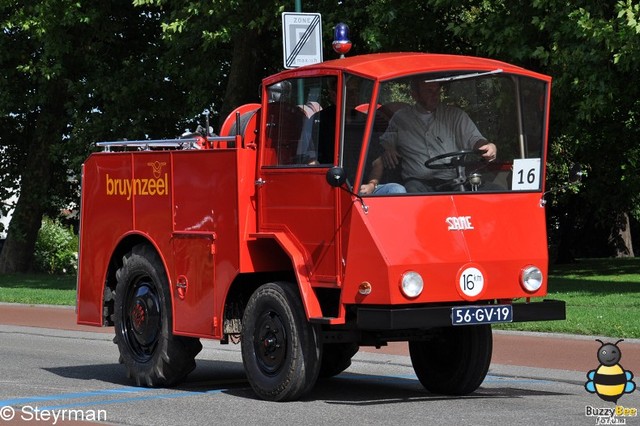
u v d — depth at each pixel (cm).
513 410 1165
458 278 1159
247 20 3005
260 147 1270
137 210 1428
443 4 2827
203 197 1320
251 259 1268
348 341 1233
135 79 3600
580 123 3322
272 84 1259
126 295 1441
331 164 1175
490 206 1195
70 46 3616
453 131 1190
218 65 3409
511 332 1872
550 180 4100
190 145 1388
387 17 2834
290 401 1226
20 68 3644
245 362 1258
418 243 1145
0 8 3647
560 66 2580
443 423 1072
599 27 2380
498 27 2694
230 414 1144
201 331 1320
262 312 1240
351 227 1145
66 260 5156
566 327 1848
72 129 3909
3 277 4028
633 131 3653
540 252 1214
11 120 4475
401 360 1683
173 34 3077
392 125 1159
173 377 1391
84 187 1528
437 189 1175
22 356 1784
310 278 1195
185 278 1345
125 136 3612
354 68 1167
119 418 1123
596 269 4072
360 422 1081
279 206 1242
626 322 1895
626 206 4141
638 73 2734
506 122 1218
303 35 1883
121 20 3841
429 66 1177
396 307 1142
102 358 1759
